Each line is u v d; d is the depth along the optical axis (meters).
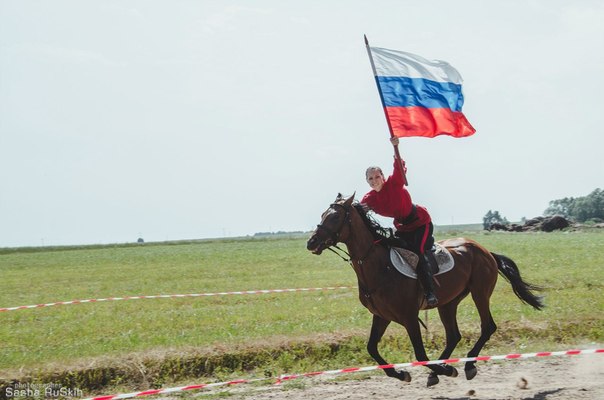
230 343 13.35
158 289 25.78
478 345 12.24
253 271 32.88
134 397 11.30
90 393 11.66
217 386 11.78
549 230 72.94
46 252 72.31
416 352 11.19
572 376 11.96
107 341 14.59
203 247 70.25
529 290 12.91
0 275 36.91
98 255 60.03
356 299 20.31
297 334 14.15
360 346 13.59
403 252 11.26
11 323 17.75
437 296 11.54
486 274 12.44
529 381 11.73
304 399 10.88
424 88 12.26
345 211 10.97
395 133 11.92
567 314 15.78
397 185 11.28
